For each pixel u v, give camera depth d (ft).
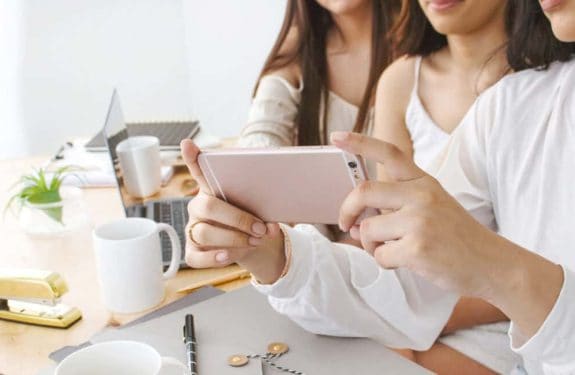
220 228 2.94
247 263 3.08
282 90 5.56
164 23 9.23
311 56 5.48
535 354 2.68
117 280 3.46
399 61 4.56
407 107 4.45
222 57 9.39
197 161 2.75
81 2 9.06
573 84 3.53
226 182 2.81
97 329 3.35
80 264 4.06
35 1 9.00
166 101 9.57
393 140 4.56
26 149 9.58
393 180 2.49
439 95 4.29
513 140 3.64
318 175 2.61
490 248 2.47
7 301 3.48
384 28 5.27
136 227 3.66
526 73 3.74
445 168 3.90
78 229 4.55
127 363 2.37
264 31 9.20
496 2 3.91
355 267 3.23
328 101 5.50
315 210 2.81
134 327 3.06
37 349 3.18
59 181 4.51
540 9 3.61
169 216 4.54
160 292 3.57
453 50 4.19
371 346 2.94
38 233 4.46
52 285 3.38
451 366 3.69
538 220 3.51
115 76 9.41
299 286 3.06
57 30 9.14
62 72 9.32
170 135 6.00
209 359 2.79
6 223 4.73
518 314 2.59
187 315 3.08
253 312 3.20
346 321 3.08
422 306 3.40
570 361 2.63
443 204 2.42
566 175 3.44
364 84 5.46
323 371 2.75
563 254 3.42
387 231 2.43
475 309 3.78
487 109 3.76
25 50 9.18
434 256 2.38
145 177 5.01
